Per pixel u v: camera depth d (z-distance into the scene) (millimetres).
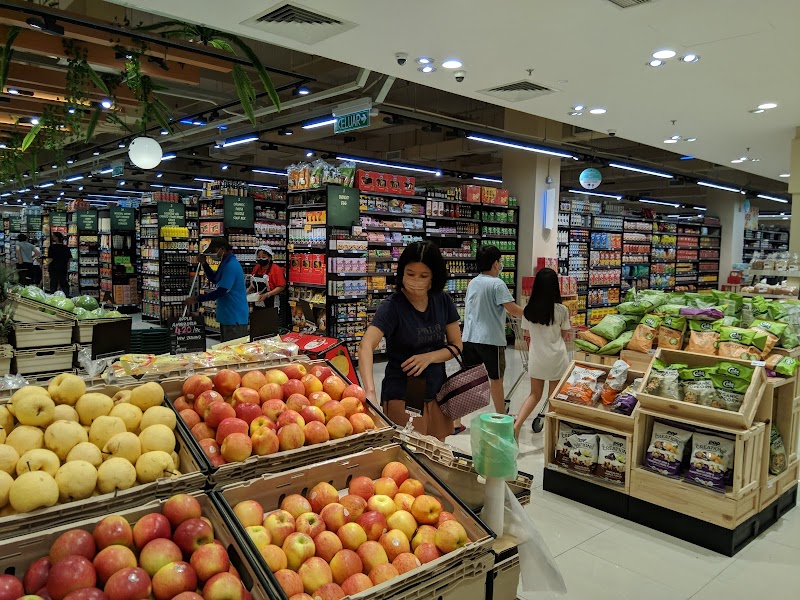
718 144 8266
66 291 13797
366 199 8391
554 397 3959
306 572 1496
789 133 7465
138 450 1692
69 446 1624
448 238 9883
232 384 2102
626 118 6859
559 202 11398
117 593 1257
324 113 8570
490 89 5695
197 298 5898
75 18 4172
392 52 4645
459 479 2066
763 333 3727
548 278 4508
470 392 2848
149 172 15195
